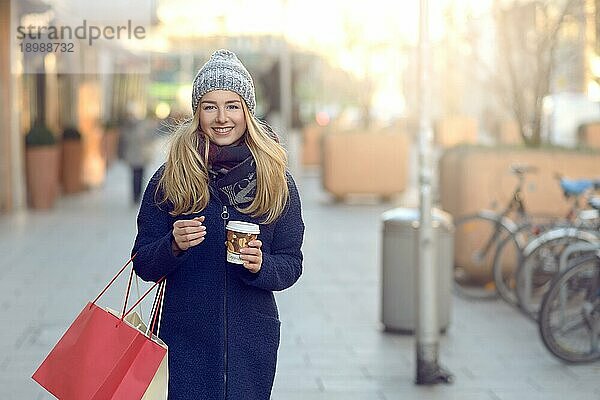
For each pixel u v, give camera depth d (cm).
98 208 3073
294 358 1271
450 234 1410
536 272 1484
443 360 1264
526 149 1778
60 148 3497
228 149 613
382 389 1130
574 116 3803
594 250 1397
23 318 1488
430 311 1147
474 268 1705
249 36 2723
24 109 3272
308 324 1472
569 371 1213
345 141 3369
